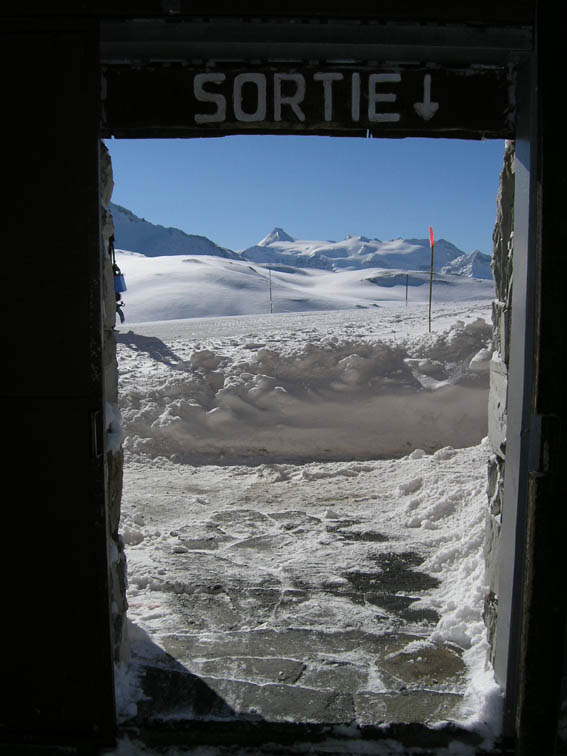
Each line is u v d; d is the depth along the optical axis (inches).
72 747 106.0
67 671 105.0
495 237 129.3
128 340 567.2
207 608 160.9
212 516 238.1
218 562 192.5
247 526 227.0
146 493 267.7
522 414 105.0
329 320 847.7
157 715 112.8
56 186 100.0
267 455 326.0
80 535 103.2
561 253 91.7
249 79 104.8
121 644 126.0
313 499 260.2
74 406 102.0
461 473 257.8
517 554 107.0
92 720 105.7
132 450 322.0
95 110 99.0
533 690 96.8
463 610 150.6
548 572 94.9
